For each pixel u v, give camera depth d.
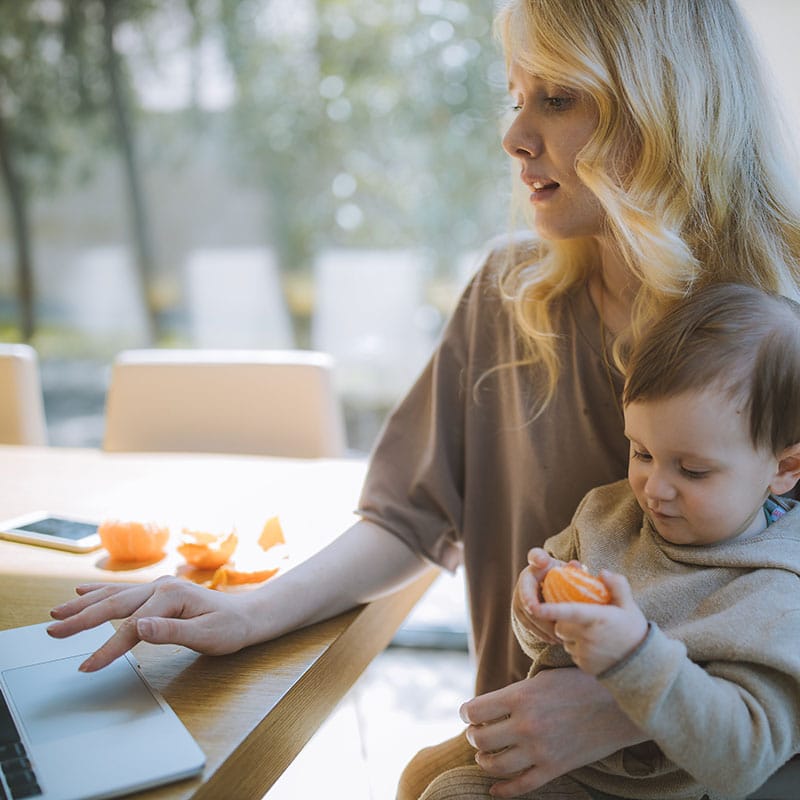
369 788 1.22
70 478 1.48
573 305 1.08
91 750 0.71
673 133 0.93
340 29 2.29
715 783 0.72
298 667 0.86
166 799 0.67
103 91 2.47
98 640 0.89
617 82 0.92
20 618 0.96
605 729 0.81
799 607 0.77
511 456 1.12
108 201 2.52
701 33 0.93
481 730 0.83
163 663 0.86
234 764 0.73
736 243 0.96
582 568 0.79
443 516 1.16
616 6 0.92
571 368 1.07
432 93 2.25
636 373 0.86
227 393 1.72
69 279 2.59
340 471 1.49
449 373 1.17
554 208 0.99
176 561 1.12
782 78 1.55
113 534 1.11
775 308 0.85
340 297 2.41
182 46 2.40
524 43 0.95
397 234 2.34
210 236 2.47
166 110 2.44
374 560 1.06
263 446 1.70
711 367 0.81
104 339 2.60
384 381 2.42
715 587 0.83
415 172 2.30
